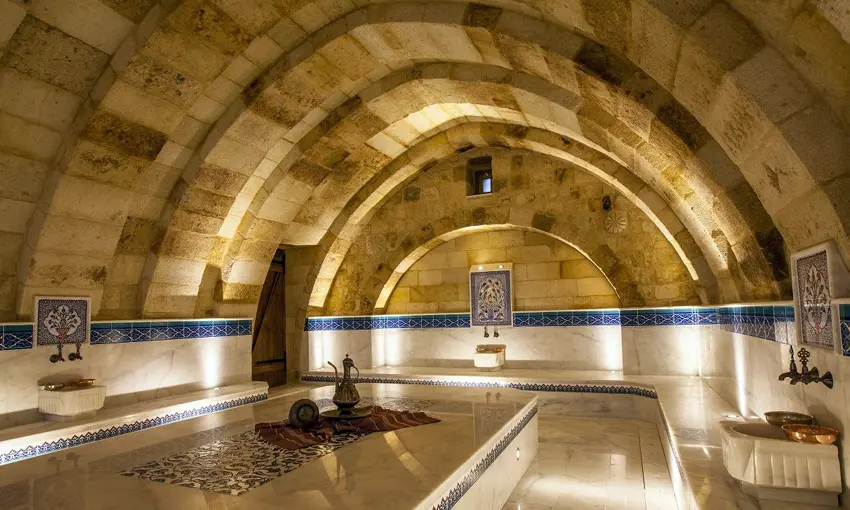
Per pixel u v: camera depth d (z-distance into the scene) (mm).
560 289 8484
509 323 8625
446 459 3240
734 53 2443
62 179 4820
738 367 5160
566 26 3838
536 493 4426
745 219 3734
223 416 4566
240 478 2896
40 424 4793
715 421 4723
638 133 4391
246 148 5883
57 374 5168
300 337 8750
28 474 3004
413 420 4301
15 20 3977
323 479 2867
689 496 3129
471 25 4238
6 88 4355
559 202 7980
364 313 9000
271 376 8445
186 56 4715
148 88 4781
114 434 5051
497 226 8430
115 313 5906
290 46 5211
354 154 7164
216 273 6898
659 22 2627
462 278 9086
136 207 5766
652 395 6699
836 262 2553
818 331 2861
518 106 5812
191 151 5789
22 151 4727
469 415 4535
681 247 6586
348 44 5105
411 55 5262
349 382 4332
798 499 2803
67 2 4121
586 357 8250
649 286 7504
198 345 6547
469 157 8469
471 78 5523
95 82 4719
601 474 4875
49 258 5051
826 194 2416
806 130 2398
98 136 4805
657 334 7434
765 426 3150
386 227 8938
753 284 4375
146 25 4426
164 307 6219
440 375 7965
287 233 7965
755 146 2764
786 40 2242
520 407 4902
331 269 8891
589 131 5344
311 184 7105
